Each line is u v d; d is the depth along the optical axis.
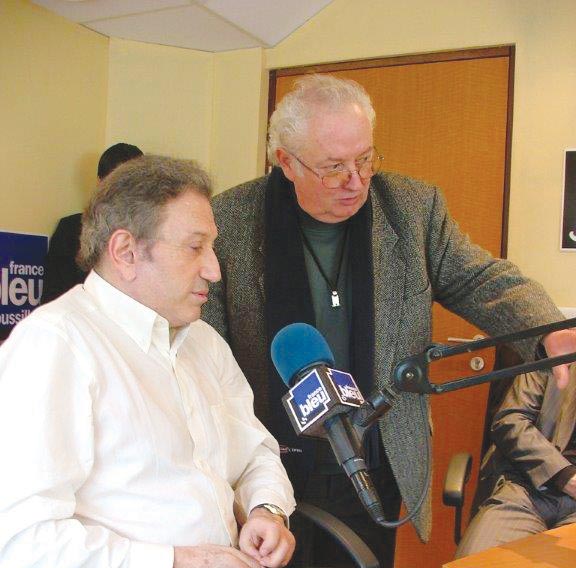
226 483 1.29
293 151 1.48
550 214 2.73
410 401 1.59
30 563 0.98
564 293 2.71
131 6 2.93
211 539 1.19
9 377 1.05
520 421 2.12
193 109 3.33
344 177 1.43
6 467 1.00
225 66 3.30
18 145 2.93
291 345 1.05
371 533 1.65
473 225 2.87
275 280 1.59
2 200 2.88
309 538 1.60
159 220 1.17
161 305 1.22
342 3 3.07
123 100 3.31
